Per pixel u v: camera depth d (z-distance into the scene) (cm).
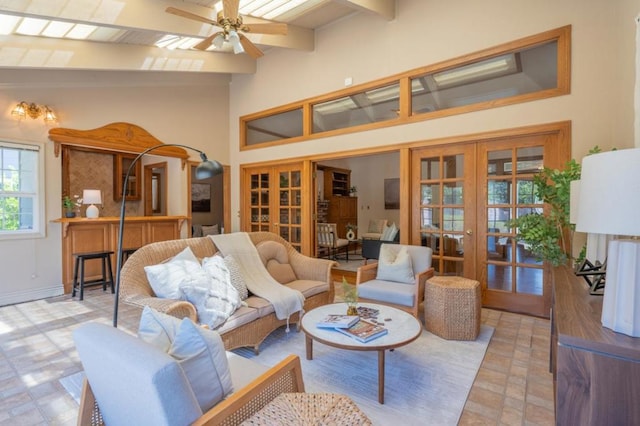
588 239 277
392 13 446
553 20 346
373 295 336
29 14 291
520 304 376
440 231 427
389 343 205
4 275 408
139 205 684
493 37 381
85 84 473
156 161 650
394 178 898
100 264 494
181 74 584
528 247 338
